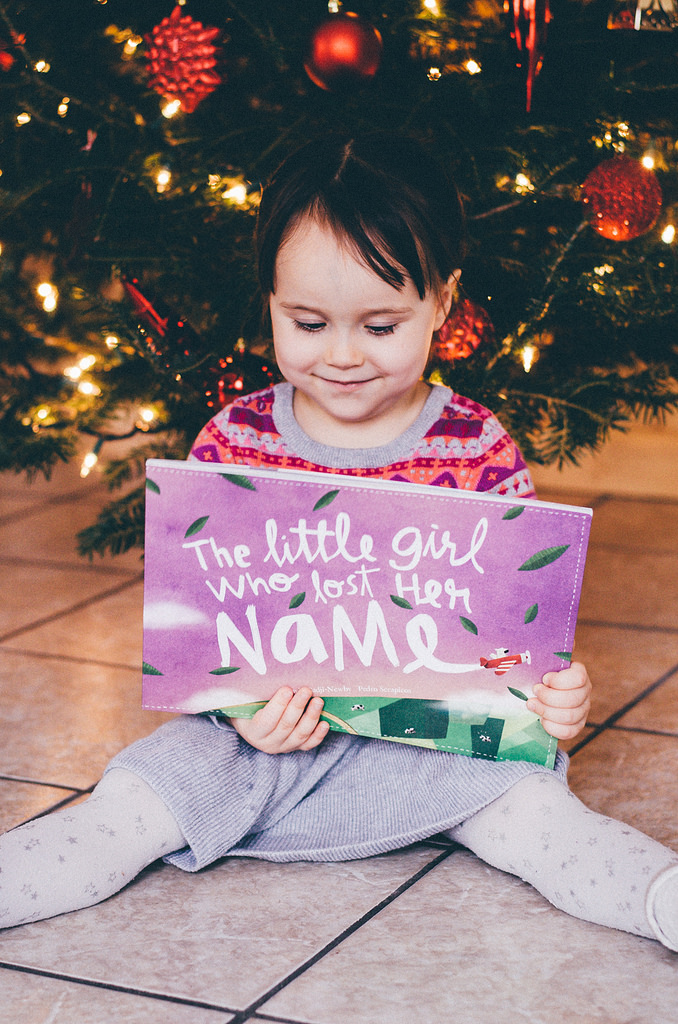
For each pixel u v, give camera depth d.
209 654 1.15
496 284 1.59
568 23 1.50
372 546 1.11
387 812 1.18
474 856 1.20
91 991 0.96
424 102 1.47
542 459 1.70
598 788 1.35
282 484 1.11
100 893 1.08
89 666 1.76
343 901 1.10
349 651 1.13
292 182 1.12
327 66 1.38
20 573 2.23
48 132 1.63
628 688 1.68
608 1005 0.93
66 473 2.98
